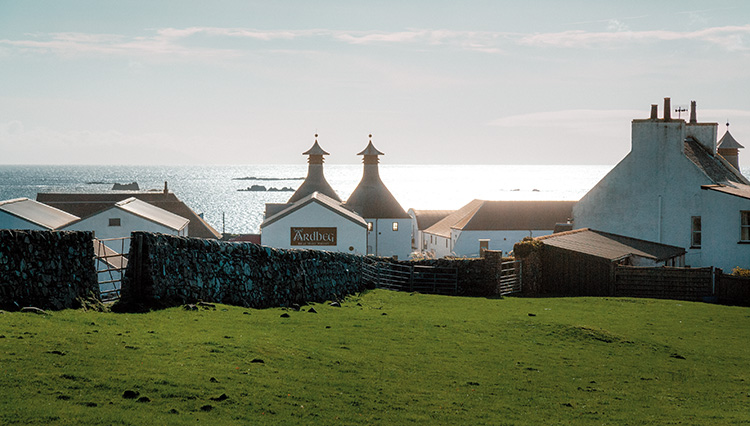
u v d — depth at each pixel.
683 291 45.91
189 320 24.08
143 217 69.00
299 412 16.20
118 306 24.48
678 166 63.22
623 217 65.69
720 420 18.42
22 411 13.97
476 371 22.00
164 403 15.58
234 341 21.64
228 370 18.56
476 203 108.75
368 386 19.02
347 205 101.38
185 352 19.56
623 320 34.88
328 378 19.30
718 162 68.75
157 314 24.25
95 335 20.06
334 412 16.53
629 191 65.38
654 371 24.19
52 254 23.38
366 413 16.77
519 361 23.91
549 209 100.69
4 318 20.11
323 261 36.91
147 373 17.27
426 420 16.69
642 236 64.75
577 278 48.91
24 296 22.06
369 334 26.06
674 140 63.38
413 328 28.30
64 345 18.50
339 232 77.44
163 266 25.95
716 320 36.34
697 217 62.47
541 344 27.27
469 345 25.86
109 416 14.30
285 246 77.25
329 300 35.19
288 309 30.42
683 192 62.91
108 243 66.62
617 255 49.78
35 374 16.05
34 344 18.12
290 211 77.25
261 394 17.06
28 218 60.09
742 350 28.89
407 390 19.09
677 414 18.91
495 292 45.62
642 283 46.84
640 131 64.50
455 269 46.25
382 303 37.12
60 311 22.41
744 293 44.28
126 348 19.22
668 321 35.31
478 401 18.73
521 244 49.69
